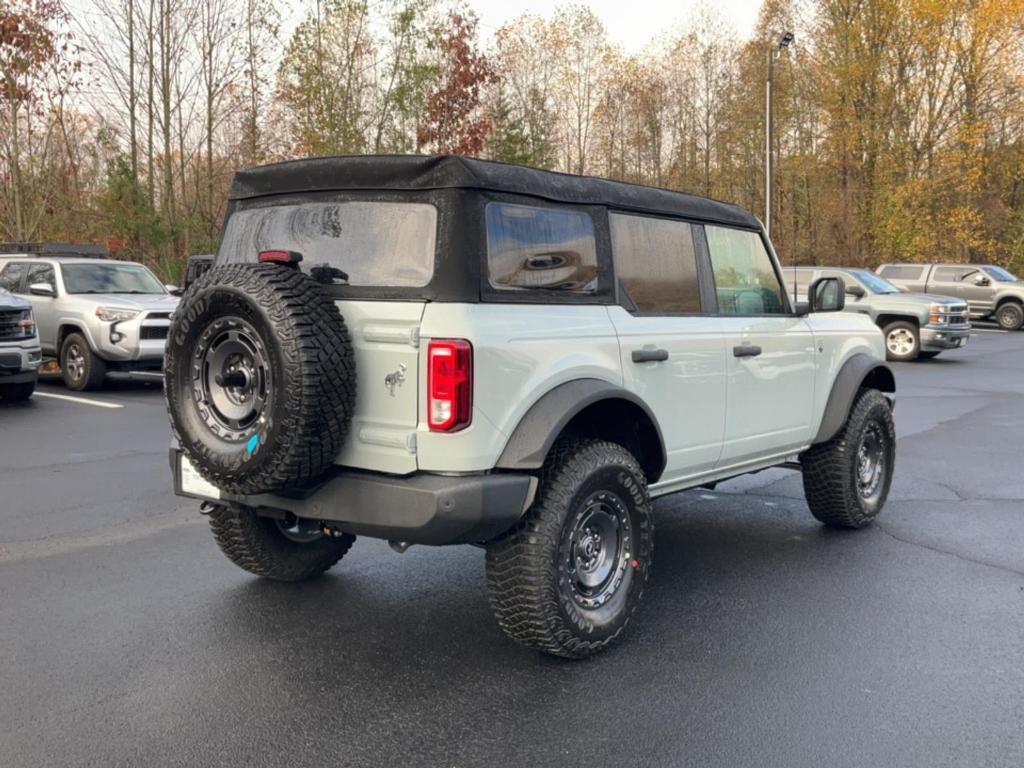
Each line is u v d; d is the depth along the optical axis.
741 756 3.21
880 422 6.34
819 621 4.52
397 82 26.12
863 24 36.09
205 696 3.65
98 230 22.39
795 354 5.57
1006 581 5.15
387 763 3.16
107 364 12.95
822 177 38.41
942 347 18.47
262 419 3.50
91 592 4.85
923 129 36.94
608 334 4.21
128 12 21.95
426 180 3.72
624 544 4.18
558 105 46.03
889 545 5.88
